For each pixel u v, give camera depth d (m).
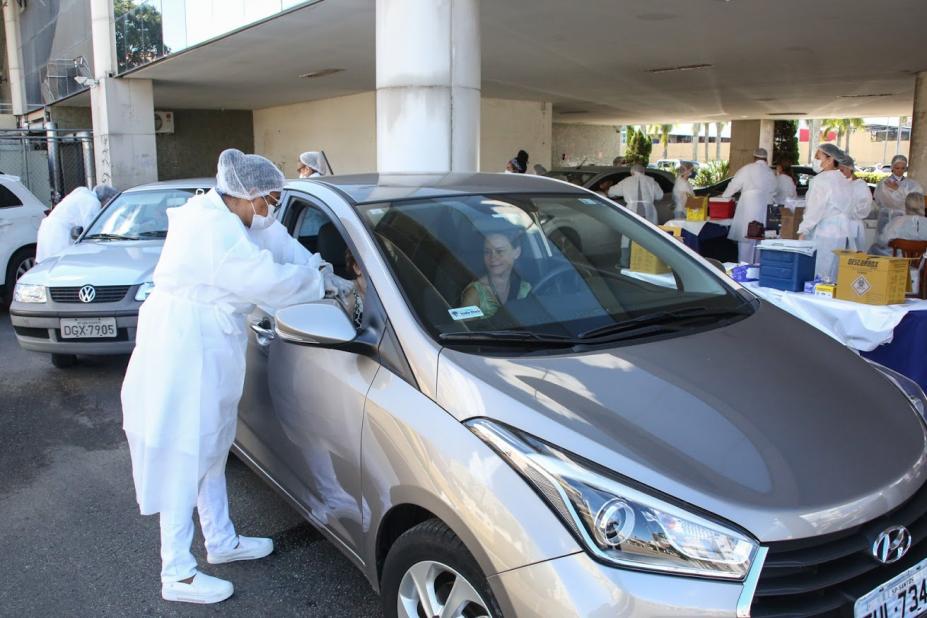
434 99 7.06
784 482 1.97
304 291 2.89
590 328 2.72
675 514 1.87
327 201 3.22
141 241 6.84
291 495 3.19
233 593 3.16
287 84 16.55
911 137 14.24
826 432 2.19
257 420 3.42
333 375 2.75
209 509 3.29
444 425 2.22
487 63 13.39
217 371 2.91
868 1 8.53
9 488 4.29
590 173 14.47
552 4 8.88
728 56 12.52
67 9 18.11
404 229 2.98
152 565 3.43
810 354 2.70
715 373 2.43
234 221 2.85
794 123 27.02
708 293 3.18
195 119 23.00
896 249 6.46
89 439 5.03
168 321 2.85
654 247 3.39
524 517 1.95
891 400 2.48
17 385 6.26
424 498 2.21
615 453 1.99
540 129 20.28
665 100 19.78
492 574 1.98
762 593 1.82
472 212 3.19
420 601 2.34
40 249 7.98
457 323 2.61
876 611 1.94
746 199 9.65
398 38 7.03
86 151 16.62
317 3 8.78
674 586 1.80
